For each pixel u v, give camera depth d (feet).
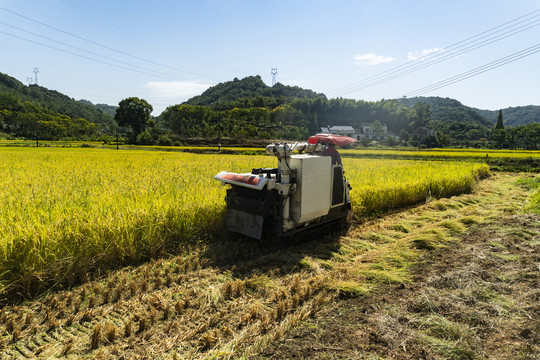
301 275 15.58
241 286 13.64
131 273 14.99
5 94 335.88
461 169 51.90
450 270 15.94
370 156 126.62
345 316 11.91
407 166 59.98
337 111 395.14
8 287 12.57
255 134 275.18
